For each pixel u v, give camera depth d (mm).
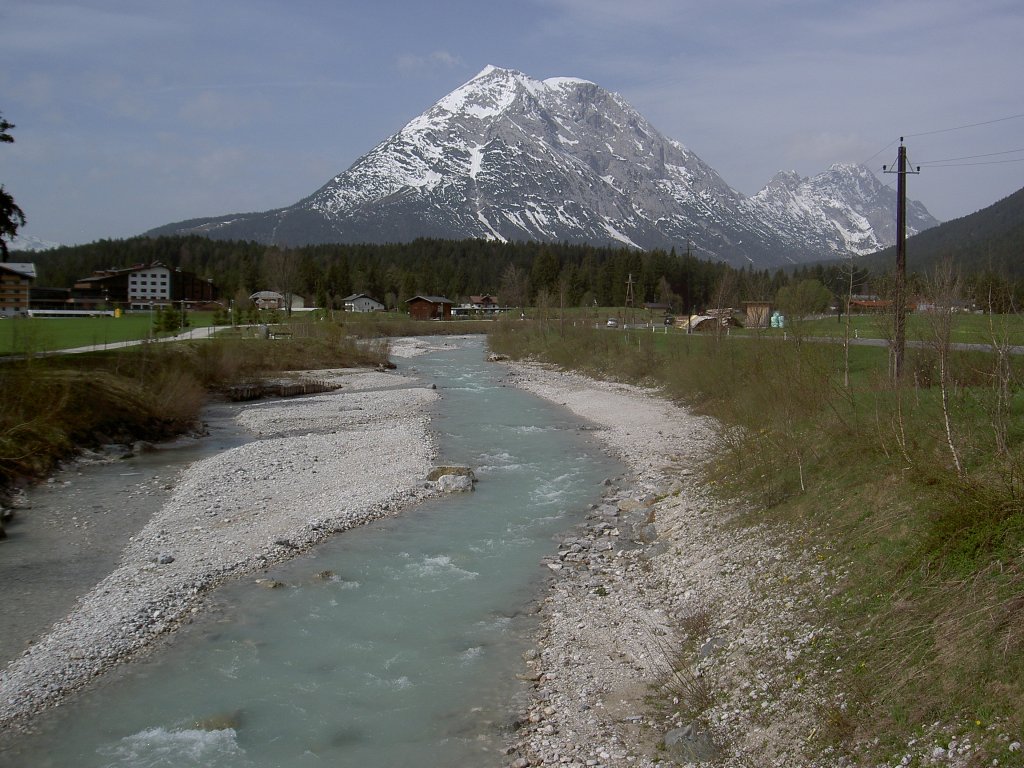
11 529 20734
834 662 10789
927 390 20641
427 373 66750
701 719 10781
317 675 13141
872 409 20016
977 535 11219
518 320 109875
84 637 14281
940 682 9289
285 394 51312
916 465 14383
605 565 18031
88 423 31344
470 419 40844
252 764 10641
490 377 63219
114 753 10906
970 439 15203
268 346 68125
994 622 9555
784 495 18312
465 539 20359
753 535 16984
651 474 27062
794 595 13305
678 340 59031
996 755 7820
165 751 10961
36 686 12609
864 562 12992
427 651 13977
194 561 18312
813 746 9320
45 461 27266
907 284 24172
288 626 15039
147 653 13898
